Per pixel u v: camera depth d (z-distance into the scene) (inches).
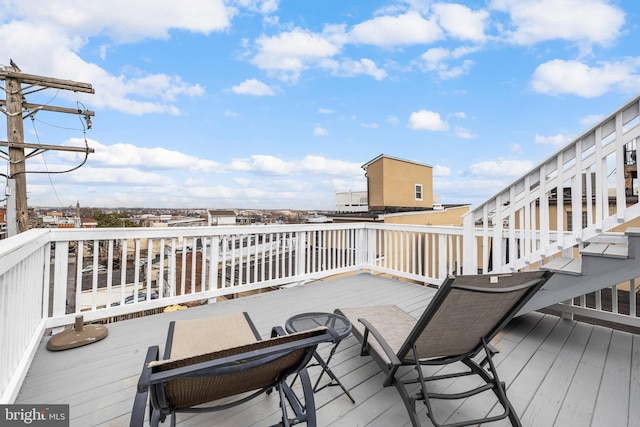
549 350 101.6
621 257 95.9
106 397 73.5
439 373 86.9
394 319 97.3
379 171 453.4
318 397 75.2
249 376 47.5
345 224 212.7
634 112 96.3
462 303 60.5
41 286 106.8
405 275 194.4
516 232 138.8
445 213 468.4
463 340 69.6
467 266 149.3
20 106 209.9
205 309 139.9
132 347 100.6
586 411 70.2
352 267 217.5
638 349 102.3
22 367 77.8
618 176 98.7
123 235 123.7
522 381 83.0
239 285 159.2
